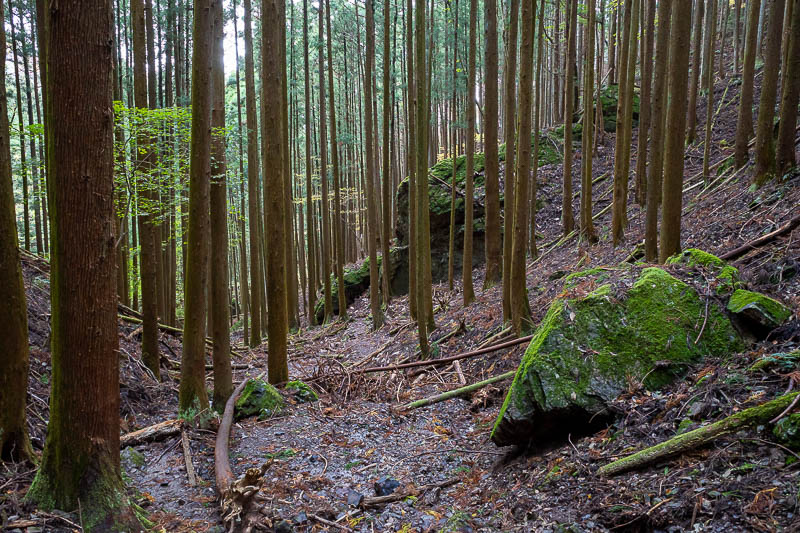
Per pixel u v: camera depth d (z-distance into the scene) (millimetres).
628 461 3371
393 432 5949
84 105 3242
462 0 16250
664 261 5727
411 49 10156
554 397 4113
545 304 8453
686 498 2867
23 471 4195
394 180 23000
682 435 3289
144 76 8039
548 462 4000
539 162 16734
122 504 3510
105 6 3271
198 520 3975
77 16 3172
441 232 15953
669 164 5637
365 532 3719
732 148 11805
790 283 4852
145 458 5336
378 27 20516
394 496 4234
